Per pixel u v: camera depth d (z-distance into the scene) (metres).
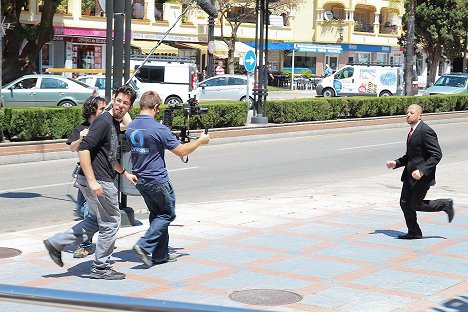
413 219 11.20
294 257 10.00
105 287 8.44
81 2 52.97
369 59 75.56
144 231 11.50
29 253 10.02
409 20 44.38
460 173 20.12
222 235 11.35
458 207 14.55
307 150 25.61
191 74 38.97
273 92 58.62
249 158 23.12
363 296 8.23
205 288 8.46
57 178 18.39
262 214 13.23
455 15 68.25
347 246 10.72
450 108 39.84
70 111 23.38
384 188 17.20
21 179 18.11
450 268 9.58
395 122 35.38
